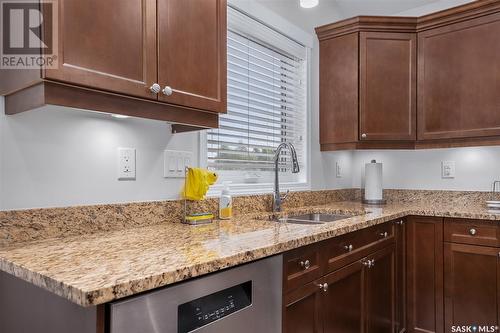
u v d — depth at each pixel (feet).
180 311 2.62
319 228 4.53
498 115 6.86
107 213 4.26
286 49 7.67
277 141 7.64
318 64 8.58
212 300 2.89
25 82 3.11
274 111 7.56
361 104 7.79
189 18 4.16
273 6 7.23
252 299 3.28
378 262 6.00
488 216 6.22
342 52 8.04
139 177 4.67
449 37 7.39
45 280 2.37
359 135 7.78
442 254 6.78
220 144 6.26
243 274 3.19
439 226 6.82
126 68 3.48
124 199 4.49
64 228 3.88
